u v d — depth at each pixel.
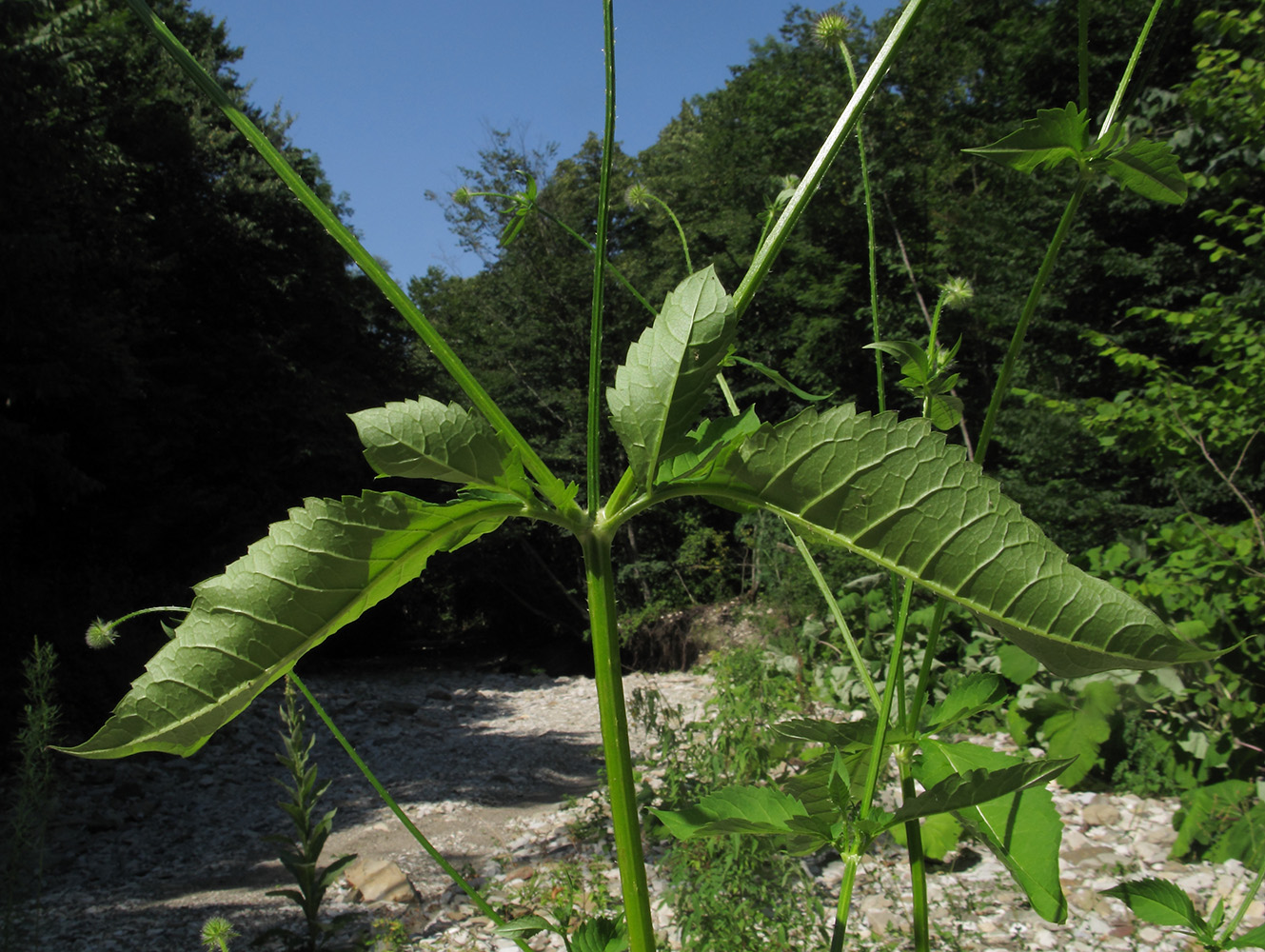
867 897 3.75
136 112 12.96
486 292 19.36
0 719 6.94
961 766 0.87
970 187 14.74
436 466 0.61
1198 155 6.64
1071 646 0.58
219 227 14.73
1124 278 10.45
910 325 13.52
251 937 4.13
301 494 15.06
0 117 8.20
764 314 15.62
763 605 9.72
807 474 0.61
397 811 0.85
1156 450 5.16
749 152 15.46
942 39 12.34
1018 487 9.77
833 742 0.92
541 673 15.95
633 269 17.42
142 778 7.17
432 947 3.83
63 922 4.32
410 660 18.03
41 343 9.17
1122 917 3.51
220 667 0.57
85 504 11.58
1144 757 4.96
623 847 0.65
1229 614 4.86
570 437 16.89
